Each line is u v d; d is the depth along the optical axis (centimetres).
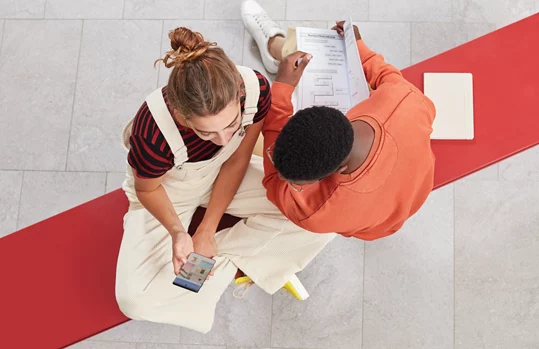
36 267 195
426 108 157
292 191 150
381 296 262
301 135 122
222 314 263
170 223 175
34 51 287
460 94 193
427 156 151
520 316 258
